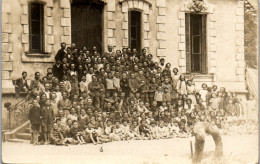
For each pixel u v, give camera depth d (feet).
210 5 71.92
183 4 69.87
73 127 60.29
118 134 62.95
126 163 60.29
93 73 62.64
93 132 61.16
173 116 67.51
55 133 59.72
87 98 61.72
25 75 59.82
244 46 73.72
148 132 65.16
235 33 73.46
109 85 63.26
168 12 68.69
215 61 72.08
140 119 64.80
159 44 67.92
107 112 62.95
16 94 59.47
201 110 69.67
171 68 68.85
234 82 72.95
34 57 60.34
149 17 67.31
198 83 70.49
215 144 64.69
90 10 63.41
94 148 59.88
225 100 71.72
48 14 61.00
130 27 65.82
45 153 58.39
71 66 61.36
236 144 69.51
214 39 72.18
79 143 60.54
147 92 65.77
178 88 68.69
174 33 69.21
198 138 61.93
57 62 61.16
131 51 65.77
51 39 61.21
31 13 60.39
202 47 71.61
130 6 65.67
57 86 60.70
